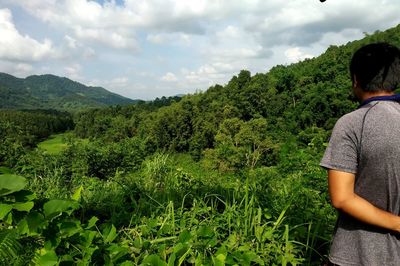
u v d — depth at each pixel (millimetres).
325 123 64125
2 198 2320
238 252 2562
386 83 1611
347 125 1618
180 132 75812
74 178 6301
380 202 1562
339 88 70375
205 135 69562
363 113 1600
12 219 2309
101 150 31469
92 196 4195
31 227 2229
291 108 75438
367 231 1581
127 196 4094
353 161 1594
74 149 31797
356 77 1690
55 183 5695
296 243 3012
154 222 3049
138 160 28750
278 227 3070
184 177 4934
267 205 3572
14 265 2199
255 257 2545
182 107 79750
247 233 2996
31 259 2275
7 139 25750
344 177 1591
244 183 4270
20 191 2363
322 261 2814
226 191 4086
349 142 1603
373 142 1540
